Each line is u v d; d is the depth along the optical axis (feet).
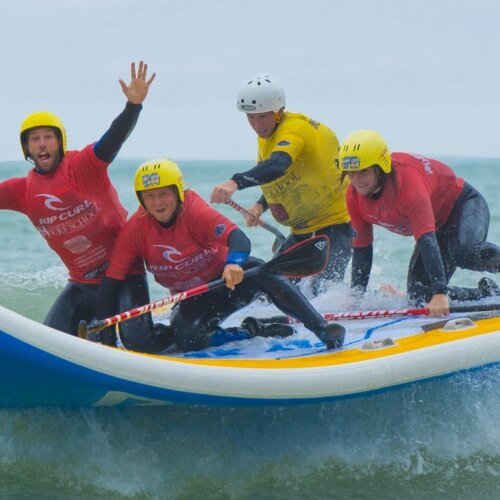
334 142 96.68
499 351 75.92
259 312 92.48
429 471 71.31
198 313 73.97
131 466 67.82
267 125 93.86
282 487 68.49
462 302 90.68
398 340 75.56
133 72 71.31
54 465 67.26
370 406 73.05
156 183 68.49
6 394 63.36
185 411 68.85
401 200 82.33
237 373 64.44
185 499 66.28
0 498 64.18
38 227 75.15
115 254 72.69
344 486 68.90
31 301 113.80
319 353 72.59
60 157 73.10
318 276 96.48
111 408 66.59
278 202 97.71
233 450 70.18
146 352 72.90
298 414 71.51
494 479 70.59
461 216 90.22
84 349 60.39
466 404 75.97
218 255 72.79
